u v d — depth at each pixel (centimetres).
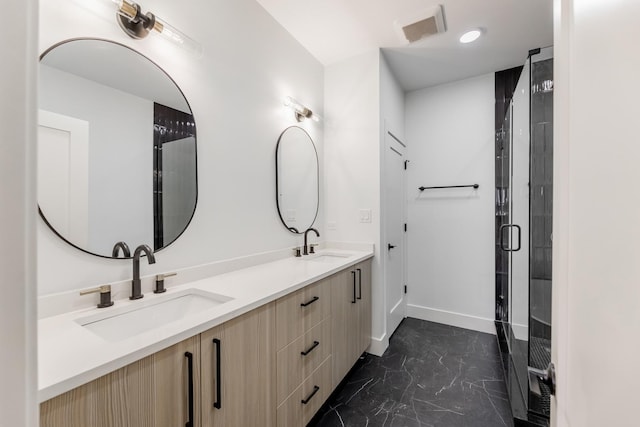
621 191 34
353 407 171
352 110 252
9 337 27
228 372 101
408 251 320
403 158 312
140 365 76
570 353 48
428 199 309
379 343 235
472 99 287
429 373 207
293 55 223
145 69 126
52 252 99
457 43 228
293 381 136
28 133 28
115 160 117
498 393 183
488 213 280
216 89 159
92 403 66
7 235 27
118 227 117
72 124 105
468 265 290
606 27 37
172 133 137
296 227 227
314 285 154
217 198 160
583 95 43
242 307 106
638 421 30
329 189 263
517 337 217
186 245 144
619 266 34
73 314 100
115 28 116
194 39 147
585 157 43
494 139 277
